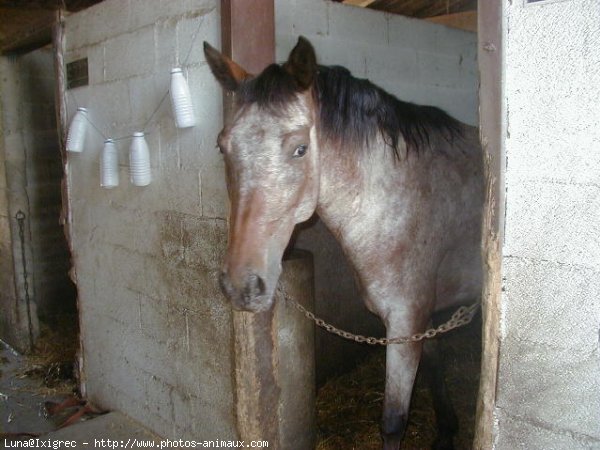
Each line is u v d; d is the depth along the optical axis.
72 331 4.47
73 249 3.33
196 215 2.35
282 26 2.85
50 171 4.63
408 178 2.07
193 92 2.28
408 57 3.57
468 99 4.13
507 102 1.31
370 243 2.03
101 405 3.27
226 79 1.74
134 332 2.87
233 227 1.54
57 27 3.20
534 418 1.37
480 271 2.41
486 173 1.37
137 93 2.62
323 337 3.22
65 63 3.21
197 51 2.25
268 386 2.24
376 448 2.57
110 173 2.72
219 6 2.12
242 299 1.51
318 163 1.76
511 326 1.37
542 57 1.24
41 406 3.35
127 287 2.88
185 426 2.58
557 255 1.28
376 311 2.14
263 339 2.19
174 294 2.54
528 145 1.29
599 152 1.19
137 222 2.73
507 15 1.28
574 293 1.27
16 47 3.90
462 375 3.20
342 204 1.95
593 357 1.26
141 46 2.55
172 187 2.46
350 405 2.97
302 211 1.68
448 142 2.28
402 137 2.07
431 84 3.79
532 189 1.30
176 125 2.32
